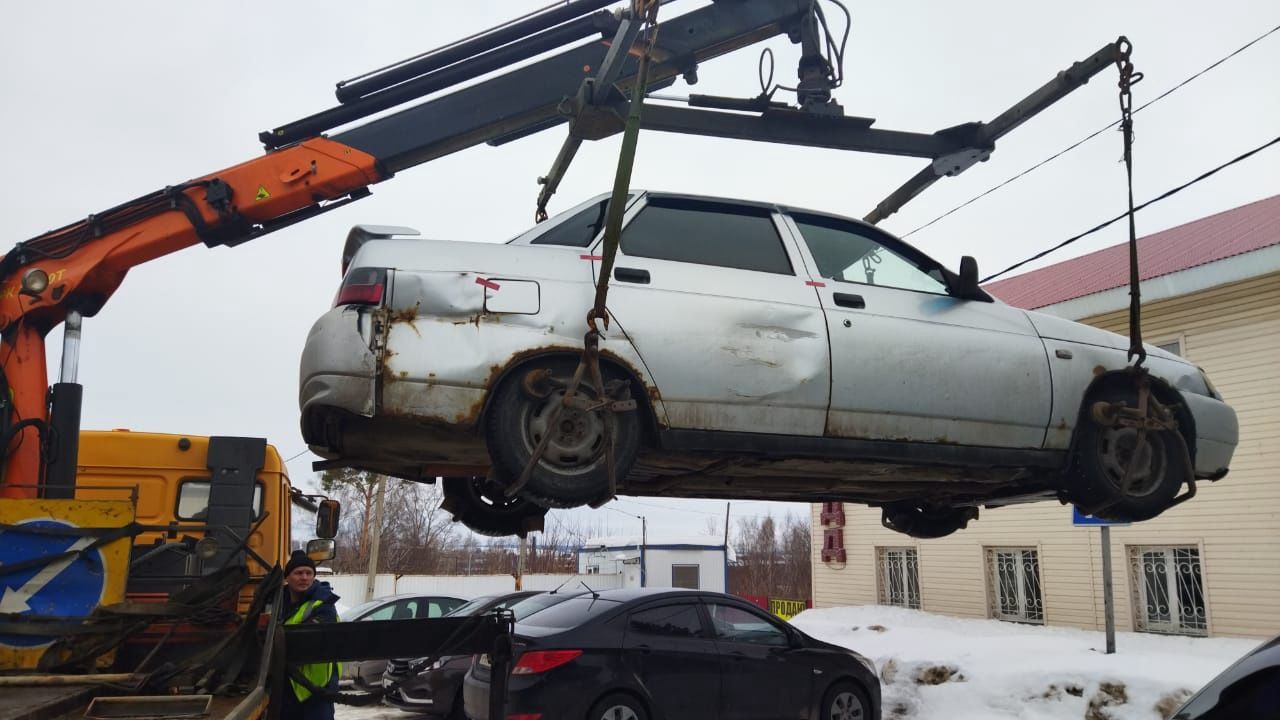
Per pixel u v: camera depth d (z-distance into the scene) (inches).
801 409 174.6
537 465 155.0
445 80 255.6
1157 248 625.6
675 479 211.8
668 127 192.7
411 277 159.5
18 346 222.4
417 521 1841.8
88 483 276.5
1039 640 463.2
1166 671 368.8
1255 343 496.4
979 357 192.2
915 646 478.0
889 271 197.3
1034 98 205.3
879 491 228.5
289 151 247.0
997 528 620.7
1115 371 205.9
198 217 237.9
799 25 246.1
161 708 134.6
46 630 149.3
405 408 154.3
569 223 179.2
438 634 180.1
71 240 230.5
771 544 2564.0
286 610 201.8
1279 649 143.9
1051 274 698.8
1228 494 502.0
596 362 153.6
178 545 264.5
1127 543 544.7
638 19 153.6
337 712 443.5
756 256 185.0
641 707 307.7
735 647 330.3
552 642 302.8
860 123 205.6
